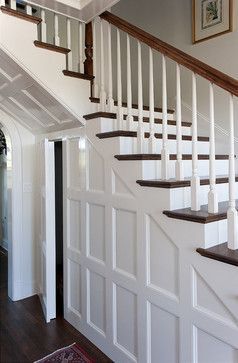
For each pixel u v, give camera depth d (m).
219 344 1.55
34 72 2.13
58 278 3.68
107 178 2.23
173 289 1.78
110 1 2.14
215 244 1.63
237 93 1.52
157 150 2.34
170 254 1.79
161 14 3.71
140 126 2.11
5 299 3.23
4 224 5.09
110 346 2.26
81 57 2.56
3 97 2.74
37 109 2.62
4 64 2.19
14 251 3.19
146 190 1.90
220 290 1.52
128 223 2.08
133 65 3.95
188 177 2.09
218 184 2.12
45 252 2.80
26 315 2.88
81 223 2.56
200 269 1.60
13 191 3.16
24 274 3.27
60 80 2.27
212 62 3.19
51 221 2.75
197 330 1.65
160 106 3.70
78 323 2.62
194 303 1.66
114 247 2.21
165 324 1.84
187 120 3.46
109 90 2.44
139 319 2.00
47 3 2.15
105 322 2.32
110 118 2.30
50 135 2.94
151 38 2.00
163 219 1.79
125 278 2.11
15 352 2.30
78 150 2.56
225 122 3.09
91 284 2.48
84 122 2.41
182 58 1.80
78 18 2.41
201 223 1.58
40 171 3.15
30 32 2.11
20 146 3.20
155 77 3.77
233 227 1.56
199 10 3.29
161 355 1.87
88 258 2.48
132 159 1.98
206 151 2.84
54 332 2.59
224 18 3.07
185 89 3.46
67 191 2.72
